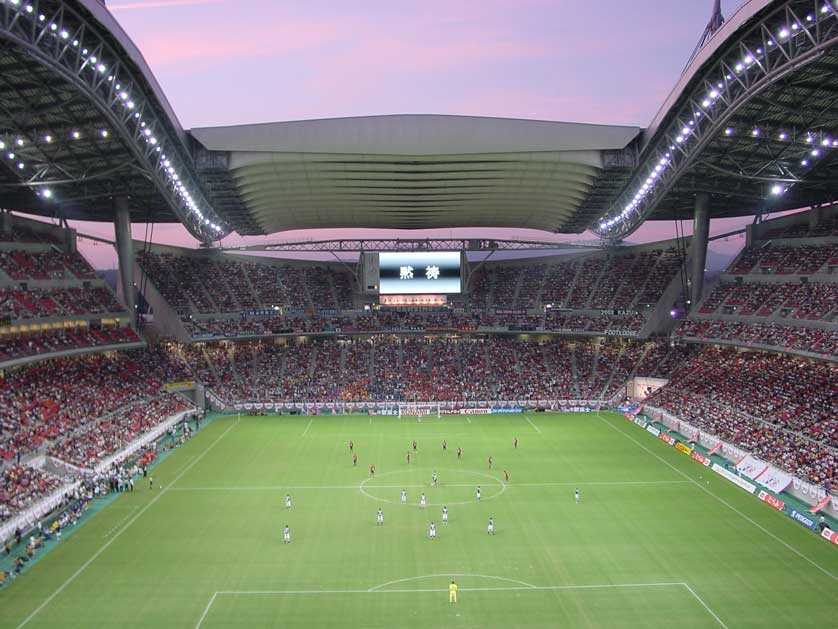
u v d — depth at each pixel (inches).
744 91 2476.6
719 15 2657.5
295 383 4527.6
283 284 5487.2
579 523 2182.6
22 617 1542.8
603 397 4402.1
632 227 4574.3
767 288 3961.6
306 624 1513.3
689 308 4512.8
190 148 3405.5
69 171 3299.7
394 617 1545.3
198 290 4943.4
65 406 3075.8
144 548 1967.3
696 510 2311.8
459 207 4554.6
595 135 3467.0
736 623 1517.0
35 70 2292.1
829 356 3026.6
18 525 2044.8
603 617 1545.3
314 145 3425.2
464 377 4687.5
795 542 2004.2
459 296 5403.5
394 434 3607.3
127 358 4065.0
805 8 2127.2
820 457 2546.8
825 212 4074.8
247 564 1849.2
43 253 3784.5
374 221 5068.9
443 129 3447.3
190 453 3137.3
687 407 3622.0
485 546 1980.8
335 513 2285.9
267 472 2805.1
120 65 2471.7
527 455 3115.2
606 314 4980.3
